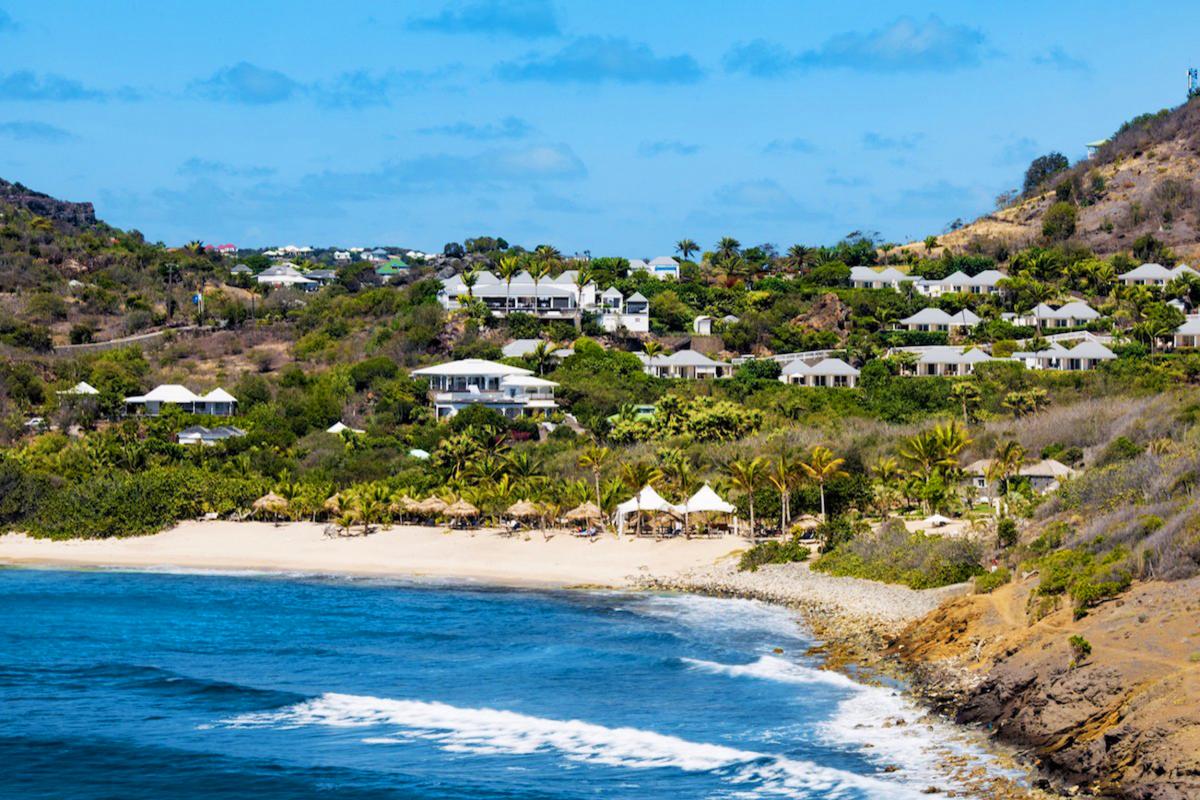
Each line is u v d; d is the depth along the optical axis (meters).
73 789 80.06
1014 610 105.00
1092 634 90.19
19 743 88.62
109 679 105.56
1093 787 71.88
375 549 168.75
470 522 178.50
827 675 99.69
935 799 72.25
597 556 158.38
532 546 164.62
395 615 131.25
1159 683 78.12
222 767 83.25
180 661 111.88
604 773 80.19
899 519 150.88
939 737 83.38
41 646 117.81
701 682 99.31
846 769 77.88
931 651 102.75
